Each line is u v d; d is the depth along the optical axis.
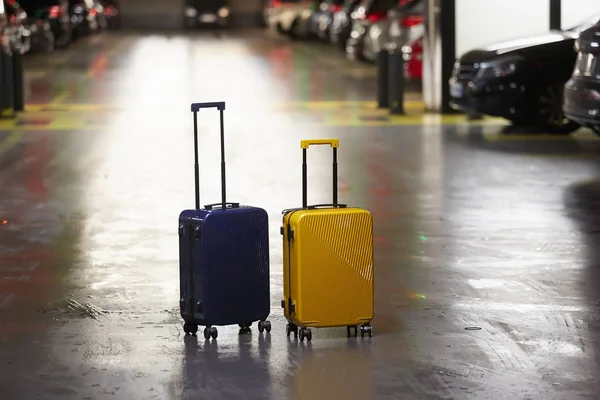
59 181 14.96
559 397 6.58
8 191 14.23
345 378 6.95
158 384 6.88
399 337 7.84
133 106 24.28
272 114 22.73
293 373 7.05
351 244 7.66
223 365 7.22
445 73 22.69
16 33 30.95
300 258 7.58
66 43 41.75
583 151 17.39
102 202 13.44
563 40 19.58
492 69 19.45
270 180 14.95
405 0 29.97
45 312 8.65
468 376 6.97
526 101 19.38
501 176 15.11
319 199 13.46
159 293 9.20
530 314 8.45
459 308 8.63
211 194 13.88
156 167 16.11
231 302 7.71
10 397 6.67
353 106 24.27
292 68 33.88
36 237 11.50
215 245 7.62
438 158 16.80
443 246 10.91
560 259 10.31
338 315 7.69
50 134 19.84
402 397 6.59
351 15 39.69
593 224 11.92
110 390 6.78
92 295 9.16
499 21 22.44
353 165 16.20
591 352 7.45
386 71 23.81
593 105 14.55
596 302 8.79
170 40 48.41
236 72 32.44
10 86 22.61
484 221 12.14
